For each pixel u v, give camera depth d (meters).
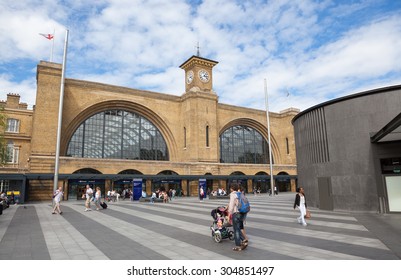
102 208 22.80
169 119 51.59
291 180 59.03
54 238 10.01
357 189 17.03
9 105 48.47
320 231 10.74
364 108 17.30
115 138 47.12
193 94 50.69
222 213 9.38
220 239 8.98
